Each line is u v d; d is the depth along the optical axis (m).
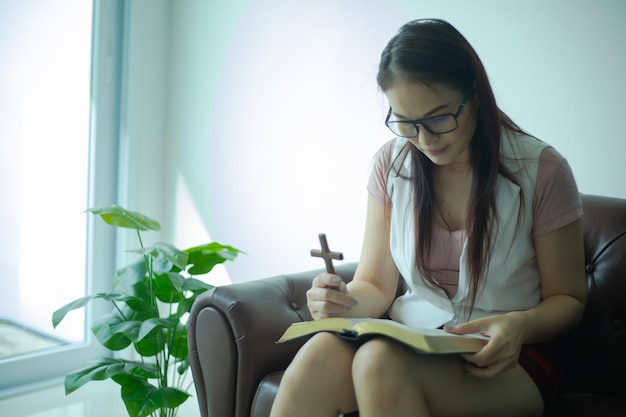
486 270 1.29
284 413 1.11
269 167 2.55
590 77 1.84
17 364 2.50
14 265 2.50
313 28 2.39
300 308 1.61
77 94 2.66
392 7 2.20
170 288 2.08
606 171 1.83
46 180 2.58
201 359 1.53
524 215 1.28
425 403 1.09
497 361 1.11
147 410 1.77
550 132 1.93
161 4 2.80
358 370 1.06
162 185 2.89
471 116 1.25
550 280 1.30
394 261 1.43
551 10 1.90
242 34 2.60
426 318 1.36
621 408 1.36
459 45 1.19
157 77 2.82
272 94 2.52
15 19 2.44
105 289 2.78
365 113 2.28
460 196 1.35
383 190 1.43
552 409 1.27
